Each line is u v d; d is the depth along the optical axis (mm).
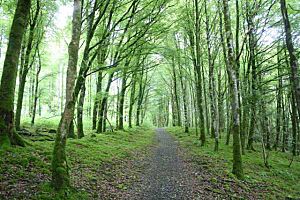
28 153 10703
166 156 19672
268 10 19234
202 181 12477
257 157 21219
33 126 25375
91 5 17141
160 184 11781
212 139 29484
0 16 20281
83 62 15539
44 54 30297
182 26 24797
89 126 35656
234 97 14031
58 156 8594
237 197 10656
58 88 56844
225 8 14469
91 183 10242
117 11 19812
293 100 26406
